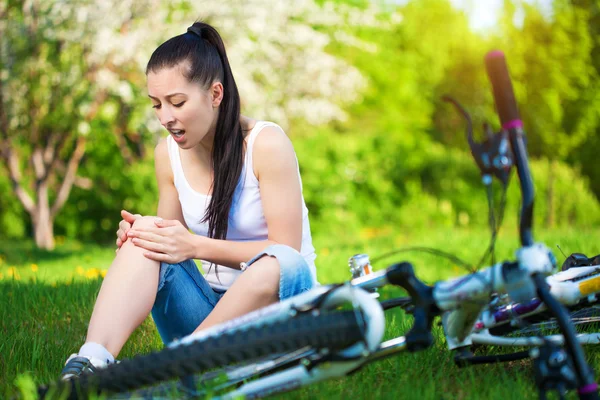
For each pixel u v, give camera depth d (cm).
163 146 273
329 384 217
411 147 1552
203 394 182
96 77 1059
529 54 1569
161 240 224
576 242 649
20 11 1066
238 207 256
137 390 187
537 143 1579
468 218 1491
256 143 251
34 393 181
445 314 210
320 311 180
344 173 1434
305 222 267
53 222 1423
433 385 208
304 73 1308
